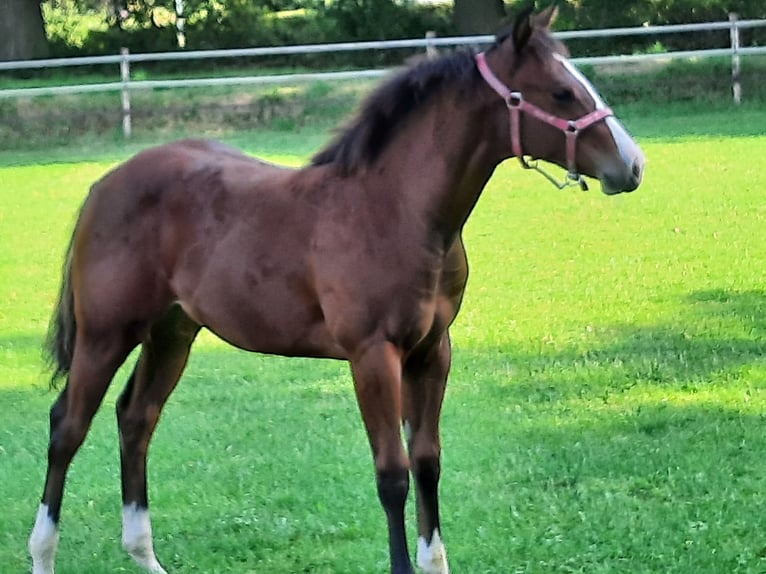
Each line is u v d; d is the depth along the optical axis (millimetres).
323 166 4188
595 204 12125
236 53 18828
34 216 12688
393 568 3854
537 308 8453
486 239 10820
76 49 25094
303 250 4066
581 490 5164
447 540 4723
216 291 4266
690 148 14930
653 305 8359
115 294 4434
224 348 7980
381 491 3879
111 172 4625
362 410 3945
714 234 10477
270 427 6234
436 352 4098
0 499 5441
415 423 4160
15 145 17891
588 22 23391
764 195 11969
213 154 4648
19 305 9242
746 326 7730
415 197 3906
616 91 19000
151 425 4652
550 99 3850
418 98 3973
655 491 5137
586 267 9594
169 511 5176
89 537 4988
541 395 6559
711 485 5156
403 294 3877
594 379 6781
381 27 24250
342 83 19281
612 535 4688
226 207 4293
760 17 22656
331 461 5699
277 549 4781
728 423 5922
